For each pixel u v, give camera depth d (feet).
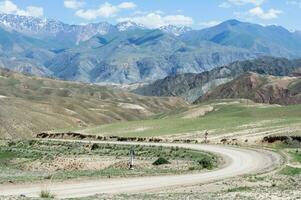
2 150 423.23
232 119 558.15
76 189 171.94
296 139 402.11
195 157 327.67
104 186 181.37
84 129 572.51
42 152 405.18
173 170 244.01
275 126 489.26
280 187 175.63
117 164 304.71
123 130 538.06
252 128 490.90
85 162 328.70
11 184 176.86
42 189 164.14
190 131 499.51
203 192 164.04
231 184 187.32
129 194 155.63
